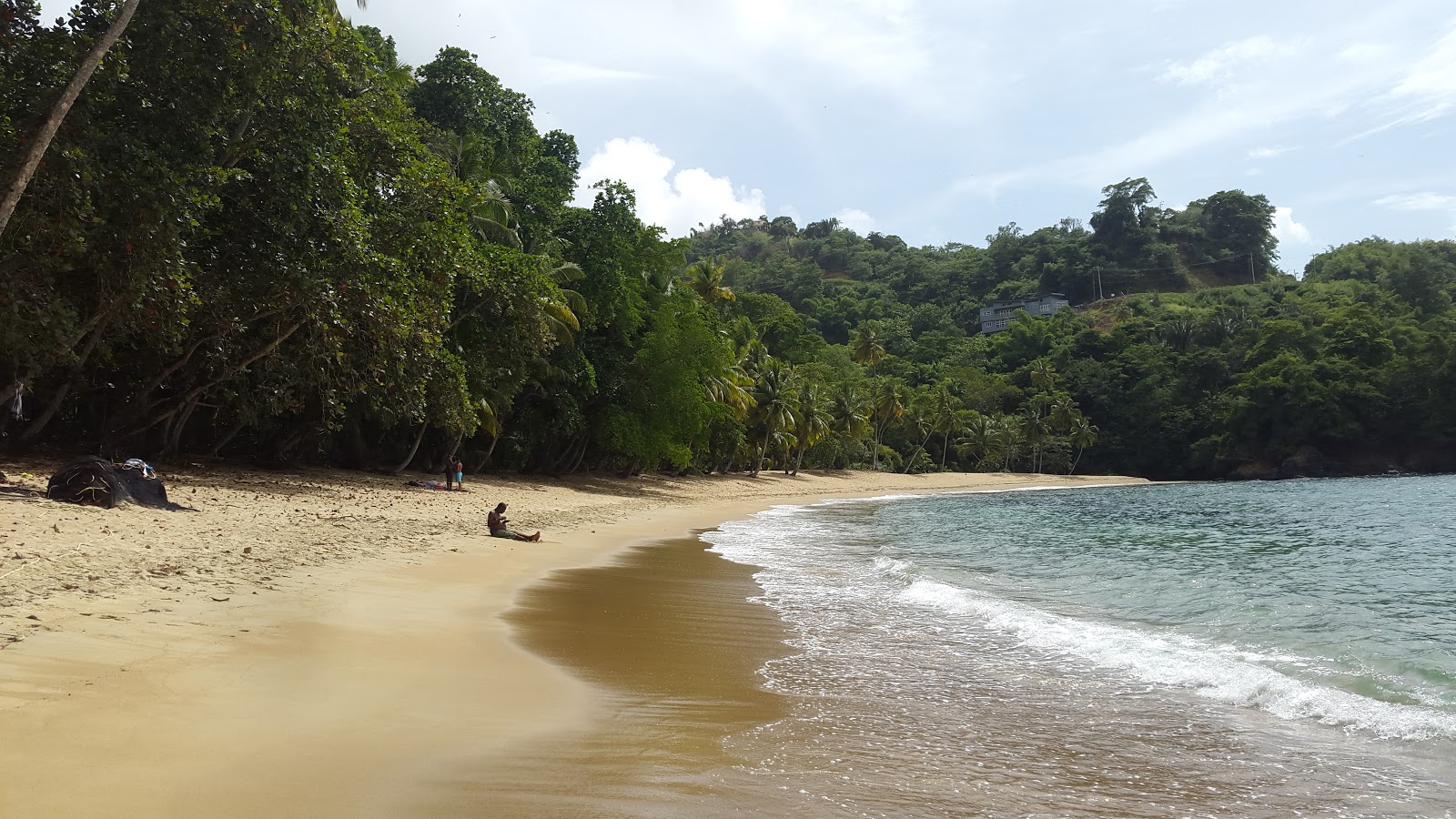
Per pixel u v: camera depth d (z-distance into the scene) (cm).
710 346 4369
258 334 2170
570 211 3903
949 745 563
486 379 2967
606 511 2947
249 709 493
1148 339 12156
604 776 451
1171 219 19000
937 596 1244
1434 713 673
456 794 403
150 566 892
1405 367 8950
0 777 357
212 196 1656
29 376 1653
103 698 472
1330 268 14750
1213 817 447
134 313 1662
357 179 2112
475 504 2475
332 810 367
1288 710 677
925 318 16238
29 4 1448
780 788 457
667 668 744
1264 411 9562
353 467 3231
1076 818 439
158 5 1580
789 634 948
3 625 592
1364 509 4003
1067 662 845
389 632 757
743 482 6256
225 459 2739
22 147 1300
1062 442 10650
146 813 341
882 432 10081
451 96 3266
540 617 935
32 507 1157
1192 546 2305
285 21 1703
